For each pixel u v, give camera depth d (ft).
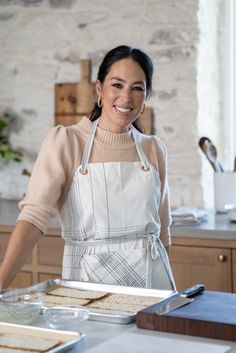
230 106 14.15
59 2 14.34
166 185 8.80
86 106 14.10
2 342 5.33
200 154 13.28
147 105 13.62
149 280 7.91
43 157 7.90
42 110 14.69
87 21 14.10
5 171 15.20
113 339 5.42
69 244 8.20
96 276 7.87
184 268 11.27
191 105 13.29
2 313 6.02
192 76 13.24
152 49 13.55
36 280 12.27
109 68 8.01
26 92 14.84
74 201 8.04
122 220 7.98
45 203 7.60
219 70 14.16
